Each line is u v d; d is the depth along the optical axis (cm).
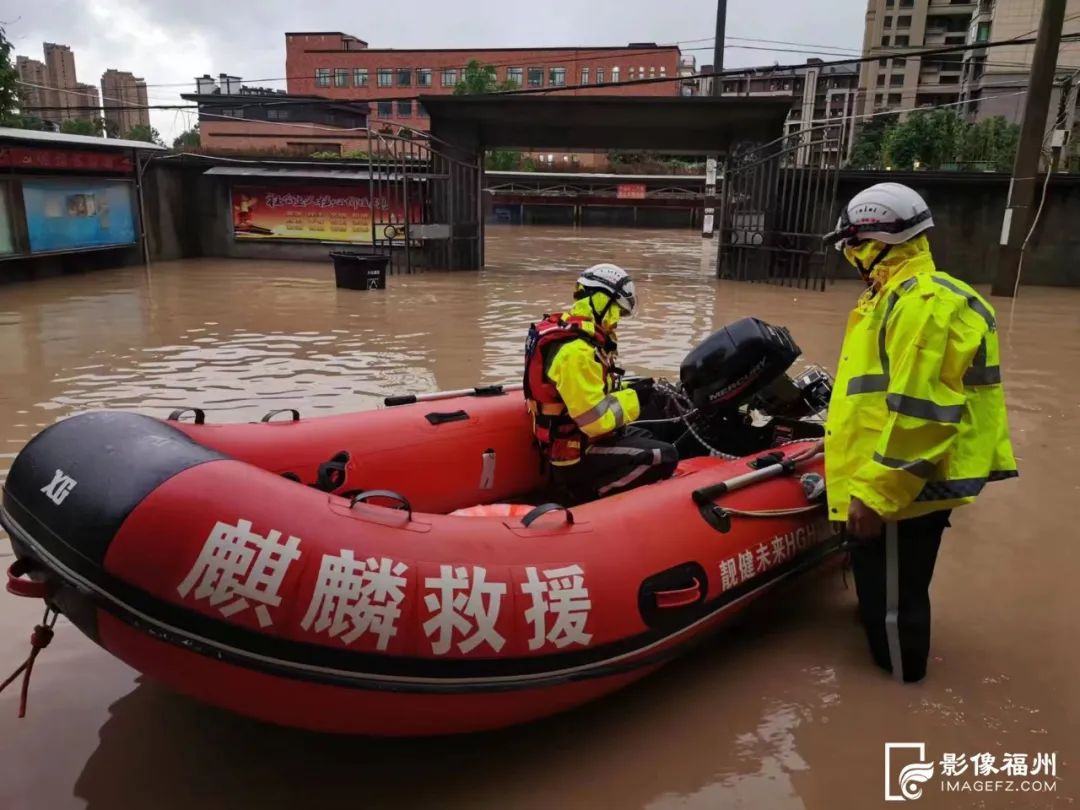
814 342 895
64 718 261
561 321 329
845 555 384
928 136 2797
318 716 221
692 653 311
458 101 1533
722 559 291
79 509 213
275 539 214
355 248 1747
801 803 233
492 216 3888
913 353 244
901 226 259
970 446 259
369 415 374
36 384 655
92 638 220
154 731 256
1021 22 3925
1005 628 325
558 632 238
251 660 210
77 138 1396
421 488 369
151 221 1673
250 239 1802
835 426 275
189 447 235
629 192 3650
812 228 1412
